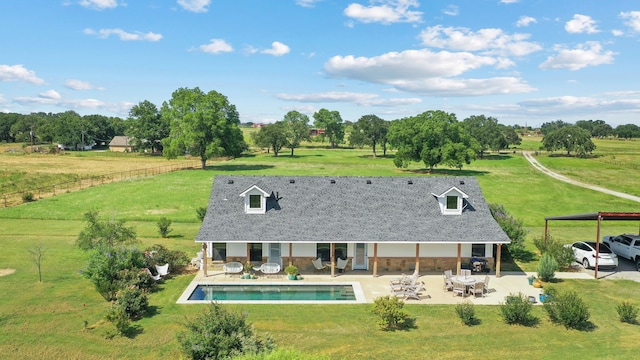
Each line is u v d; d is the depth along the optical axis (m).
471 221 32.22
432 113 93.44
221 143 91.19
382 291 27.70
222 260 31.91
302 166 100.00
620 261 34.91
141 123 138.50
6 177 74.94
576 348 19.84
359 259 32.12
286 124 177.88
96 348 19.45
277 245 31.81
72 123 175.50
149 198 59.00
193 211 52.81
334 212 32.56
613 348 19.83
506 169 101.00
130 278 26.17
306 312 24.20
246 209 32.09
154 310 24.12
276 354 15.32
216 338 17.70
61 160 112.81
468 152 89.31
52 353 18.89
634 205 62.19
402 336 21.11
